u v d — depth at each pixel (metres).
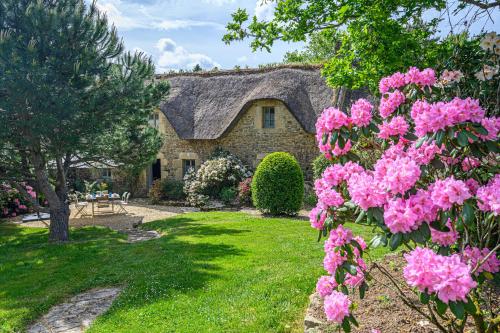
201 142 19.02
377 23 5.63
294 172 13.33
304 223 11.50
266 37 6.20
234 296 5.62
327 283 3.23
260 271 6.62
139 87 10.38
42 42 9.07
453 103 2.56
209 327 4.70
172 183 19.27
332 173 3.08
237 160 17.78
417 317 4.03
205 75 20.36
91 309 5.78
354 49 6.61
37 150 10.14
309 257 7.36
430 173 3.09
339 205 2.99
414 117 2.86
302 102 16.72
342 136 3.16
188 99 19.67
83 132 9.58
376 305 4.37
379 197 2.47
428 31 6.07
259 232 10.16
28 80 8.32
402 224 2.36
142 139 11.91
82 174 21.45
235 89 18.83
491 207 2.38
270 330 4.53
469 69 4.27
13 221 15.11
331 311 2.88
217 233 10.29
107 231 12.23
